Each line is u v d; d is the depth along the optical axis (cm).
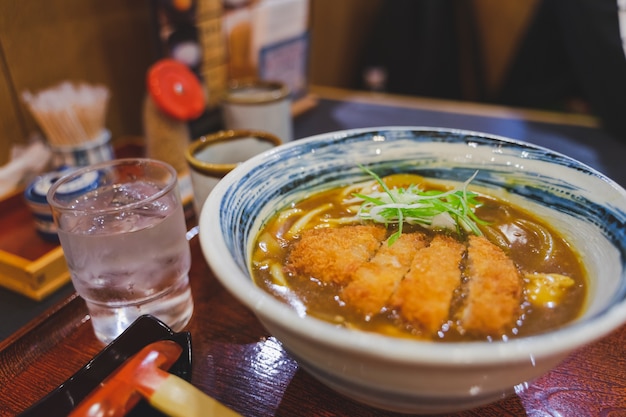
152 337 26
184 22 51
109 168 33
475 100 110
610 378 25
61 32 52
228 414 21
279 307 18
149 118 48
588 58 67
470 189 32
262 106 51
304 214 31
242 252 25
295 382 26
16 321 32
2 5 46
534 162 30
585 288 24
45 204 38
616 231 24
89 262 27
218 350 28
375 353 16
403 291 22
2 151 49
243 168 28
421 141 33
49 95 47
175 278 29
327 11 101
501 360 16
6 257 35
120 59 60
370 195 32
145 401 23
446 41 99
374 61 113
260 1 59
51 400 23
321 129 61
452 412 21
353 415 24
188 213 42
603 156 51
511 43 104
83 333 30
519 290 23
